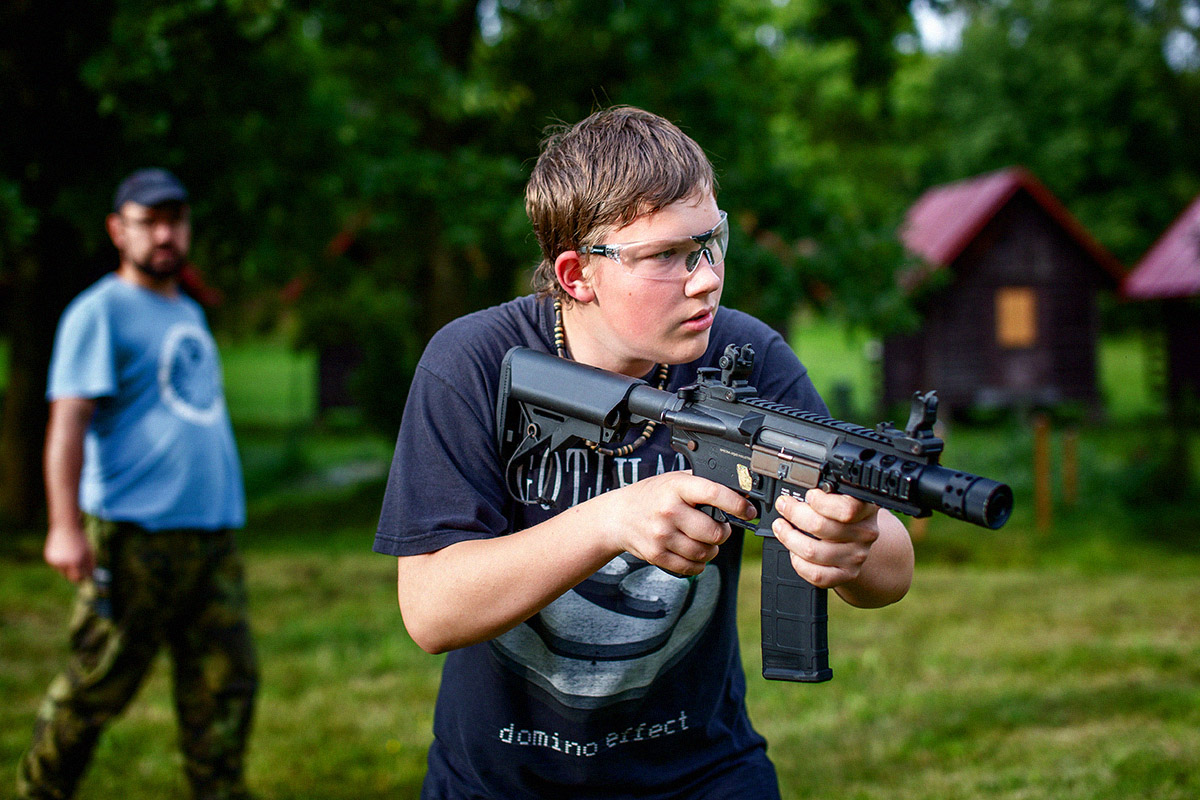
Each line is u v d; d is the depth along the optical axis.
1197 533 10.46
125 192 3.72
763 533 1.67
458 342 1.96
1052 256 22.77
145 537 3.56
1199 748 4.22
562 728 1.98
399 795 4.27
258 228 10.27
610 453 1.90
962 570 9.16
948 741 4.61
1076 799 3.79
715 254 1.77
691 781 2.05
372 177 9.74
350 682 5.75
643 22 9.78
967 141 40.81
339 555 9.79
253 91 9.60
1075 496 11.81
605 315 1.81
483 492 1.90
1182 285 20.61
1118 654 5.95
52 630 6.91
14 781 4.27
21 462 11.06
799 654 1.82
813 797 4.04
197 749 3.68
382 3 9.35
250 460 17.56
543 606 1.74
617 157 1.73
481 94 9.73
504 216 9.83
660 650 1.98
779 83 12.28
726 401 1.75
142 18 8.41
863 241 10.83
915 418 1.47
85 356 3.55
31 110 9.49
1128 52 39.56
